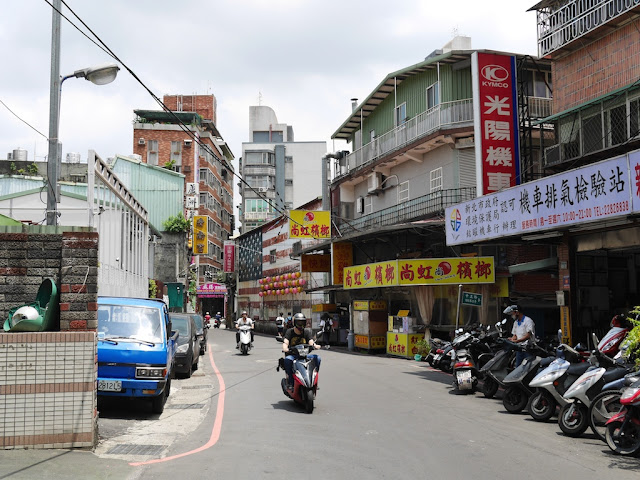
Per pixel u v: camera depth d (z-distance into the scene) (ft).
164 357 33.24
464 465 21.62
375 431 28.12
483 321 68.23
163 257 142.51
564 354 29.84
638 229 44.01
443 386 45.62
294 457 22.85
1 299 24.40
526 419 31.55
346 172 110.52
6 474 19.12
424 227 71.82
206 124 218.18
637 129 47.19
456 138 79.82
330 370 57.57
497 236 46.24
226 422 30.86
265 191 232.53
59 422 22.82
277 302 161.27
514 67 56.95
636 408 23.03
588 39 53.78
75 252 23.99
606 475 20.34
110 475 19.72
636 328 24.91
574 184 38.06
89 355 23.20
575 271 50.47
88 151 43.50
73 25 29.19
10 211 70.95
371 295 89.10
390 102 99.45
